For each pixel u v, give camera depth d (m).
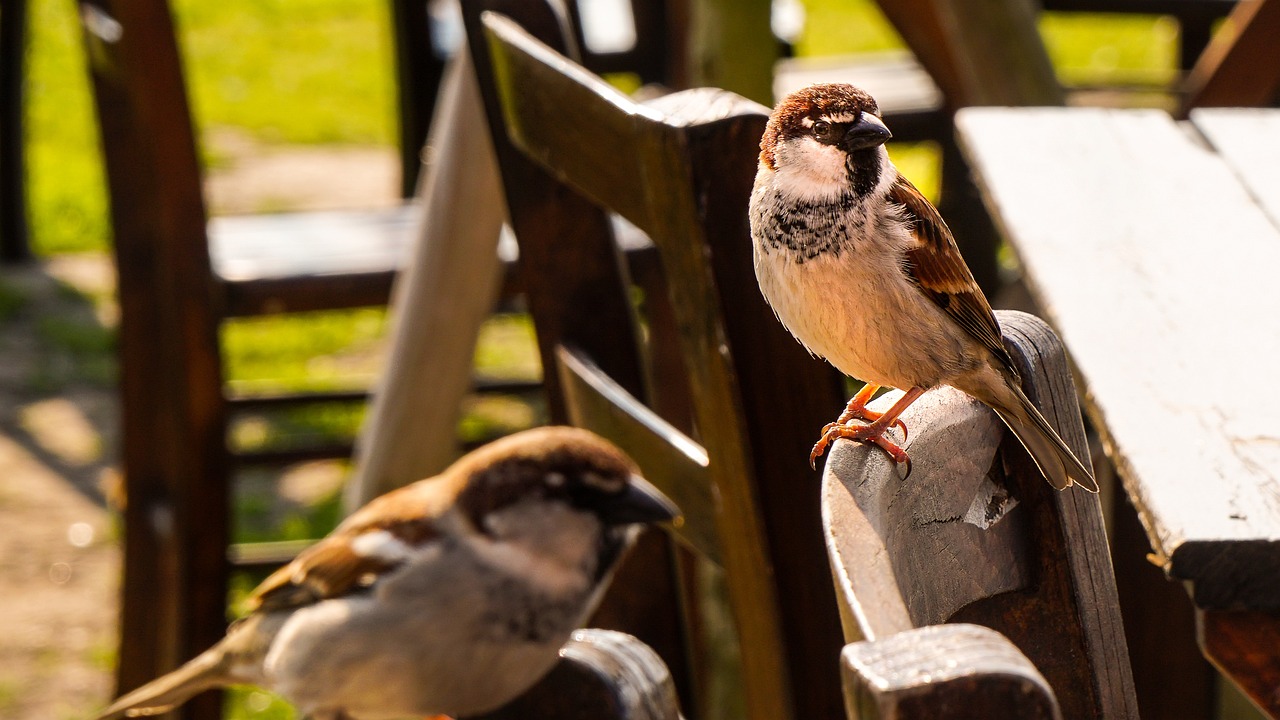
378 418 7.29
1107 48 26.83
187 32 27.84
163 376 8.77
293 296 8.70
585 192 4.22
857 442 2.74
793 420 3.72
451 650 3.25
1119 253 4.80
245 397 10.04
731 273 3.65
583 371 4.89
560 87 4.26
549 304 5.23
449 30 16.02
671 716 2.84
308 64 26.47
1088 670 3.12
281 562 9.08
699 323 3.72
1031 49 8.77
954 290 4.13
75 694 10.10
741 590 3.84
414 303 7.06
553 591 3.22
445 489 3.36
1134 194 5.51
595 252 5.20
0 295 16.84
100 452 13.62
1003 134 6.39
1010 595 3.16
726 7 8.23
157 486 8.97
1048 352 3.50
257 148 21.66
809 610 3.74
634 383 5.25
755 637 3.83
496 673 3.24
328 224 10.11
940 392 3.16
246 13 29.52
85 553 11.97
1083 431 3.58
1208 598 2.78
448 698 3.33
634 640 2.92
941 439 2.94
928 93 13.06
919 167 19.77
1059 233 5.02
